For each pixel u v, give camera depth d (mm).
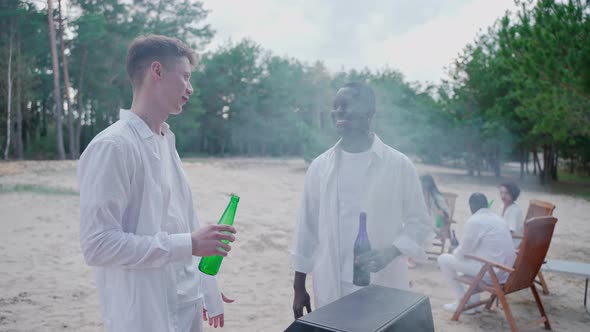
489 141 24766
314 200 2414
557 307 4672
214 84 54000
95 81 35688
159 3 38156
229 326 4012
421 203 2295
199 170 21094
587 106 13273
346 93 2258
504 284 4023
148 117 1658
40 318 4027
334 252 2229
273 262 6297
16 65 31719
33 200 10562
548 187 23484
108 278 1527
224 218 2119
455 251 4402
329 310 1346
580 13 11727
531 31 12508
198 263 1948
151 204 1548
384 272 2229
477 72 25203
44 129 45031
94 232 1382
